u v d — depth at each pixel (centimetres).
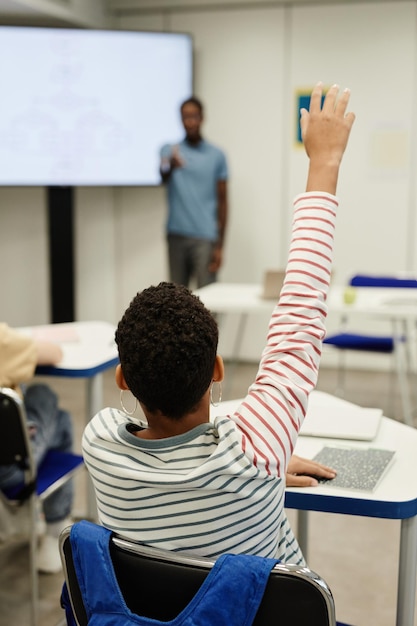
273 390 100
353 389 487
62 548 103
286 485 135
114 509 98
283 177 536
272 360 103
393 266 524
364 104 514
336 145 109
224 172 521
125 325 97
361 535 281
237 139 541
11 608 225
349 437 161
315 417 173
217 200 525
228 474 93
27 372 213
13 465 197
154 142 520
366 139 516
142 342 94
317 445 158
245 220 548
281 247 544
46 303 569
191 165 515
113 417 104
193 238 522
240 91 536
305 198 108
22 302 573
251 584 90
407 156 511
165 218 562
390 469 144
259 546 100
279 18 521
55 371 232
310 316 103
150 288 100
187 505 95
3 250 570
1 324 216
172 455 96
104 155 512
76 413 430
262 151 538
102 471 98
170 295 97
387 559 262
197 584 93
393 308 350
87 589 99
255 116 535
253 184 543
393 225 520
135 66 507
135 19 551
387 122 511
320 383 504
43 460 229
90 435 101
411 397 467
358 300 375
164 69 512
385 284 430
